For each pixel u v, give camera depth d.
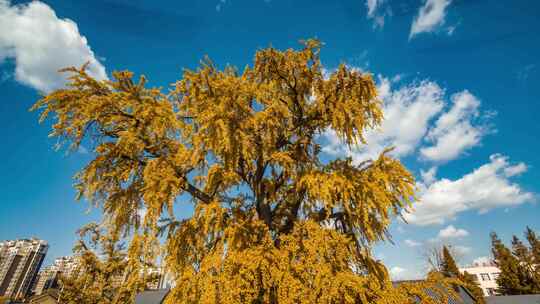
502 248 46.97
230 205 8.80
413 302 7.07
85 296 20.80
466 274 36.06
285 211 10.90
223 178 8.65
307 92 11.20
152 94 9.22
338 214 9.48
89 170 8.22
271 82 10.69
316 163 11.12
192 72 9.27
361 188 7.92
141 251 7.41
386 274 7.83
